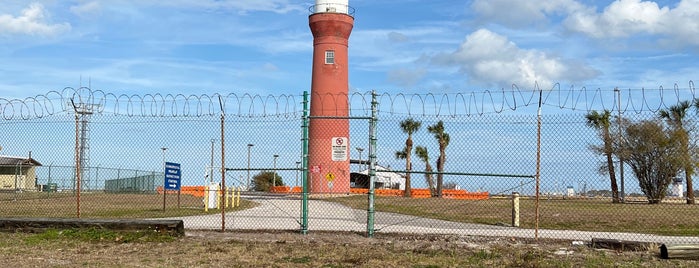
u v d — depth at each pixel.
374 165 13.83
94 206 27.22
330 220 19.09
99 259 10.27
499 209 28.39
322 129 40.06
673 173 43.56
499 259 10.72
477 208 29.31
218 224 17.05
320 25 49.41
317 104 40.00
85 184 44.72
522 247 12.36
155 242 12.33
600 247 12.30
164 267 9.55
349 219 19.69
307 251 11.36
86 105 19.06
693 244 11.10
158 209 24.92
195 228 15.11
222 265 9.82
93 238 12.55
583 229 17.17
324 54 49.53
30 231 13.44
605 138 43.38
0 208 25.05
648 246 11.97
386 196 51.50
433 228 16.48
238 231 14.54
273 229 15.05
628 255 11.39
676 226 18.48
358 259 10.44
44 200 33.22
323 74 49.34
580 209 27.61
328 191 39.97
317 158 40.16
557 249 12.16
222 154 14.47
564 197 32.41
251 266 9.76
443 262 10.28
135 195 42.81
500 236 14.11
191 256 10.67
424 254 11.13
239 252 11.16
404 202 36.38
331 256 10.80
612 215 23.45
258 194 47.50
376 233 14.30
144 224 13.11
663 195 43.47
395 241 13.08
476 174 13.74
